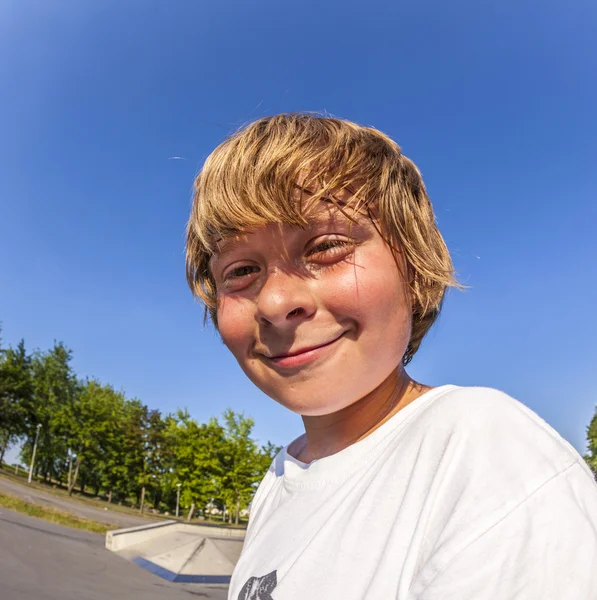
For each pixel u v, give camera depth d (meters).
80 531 6.17
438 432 0.23
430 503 0.20
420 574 0.18
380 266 0.27
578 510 0.17
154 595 3.43
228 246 0.30
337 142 0.29
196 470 10.37
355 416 0.31
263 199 0.27
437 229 0.34
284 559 0.28
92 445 12.77
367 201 0.28
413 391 0.31
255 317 0.30
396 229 0.29
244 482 10.46
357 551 0.23
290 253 0.28
